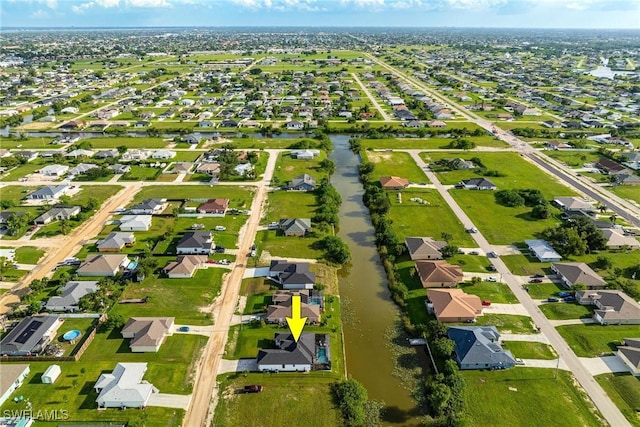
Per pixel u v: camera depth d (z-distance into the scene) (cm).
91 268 8694
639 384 6197
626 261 9312
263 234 10450
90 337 7000
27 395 6019
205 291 8312
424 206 12031
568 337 7144
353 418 5731
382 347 7131
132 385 5981
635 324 7419
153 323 7100
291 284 8350
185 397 6031
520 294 8250
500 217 11388
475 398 6019
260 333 7238
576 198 12112
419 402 6094
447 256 9450
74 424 5594
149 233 10450
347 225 11300
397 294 8306
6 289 8356
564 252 9588
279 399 6025
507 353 6575
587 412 5806
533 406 5900
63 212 11069
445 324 7419
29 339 6806
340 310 8025
